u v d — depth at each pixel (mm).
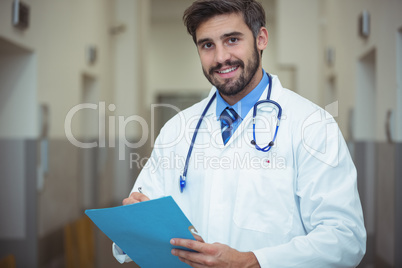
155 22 6844
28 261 2625
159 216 823
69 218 3188
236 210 1008
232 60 979
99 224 917
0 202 2672
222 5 951
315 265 865
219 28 967
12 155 2682
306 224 955
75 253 2467
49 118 2955
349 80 3451
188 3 6281
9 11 2420
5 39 2402
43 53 2891
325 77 4383
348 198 908
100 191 3852
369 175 2779
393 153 2346
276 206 985
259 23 1016
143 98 5195
